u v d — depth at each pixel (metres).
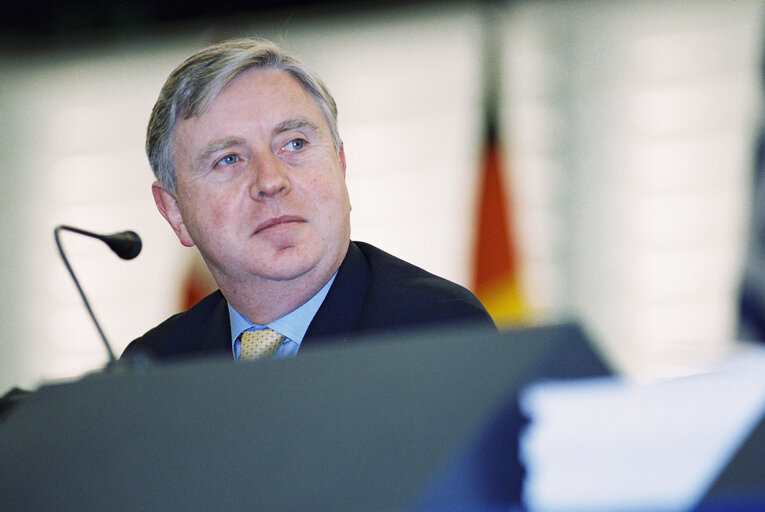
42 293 11.92
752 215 10.48
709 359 1.49
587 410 1.37
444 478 1.37
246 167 3.43
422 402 1.44
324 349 1.56
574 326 1.48
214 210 3.43
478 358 1.47
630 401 1.36
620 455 1.34
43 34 12.73
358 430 1.43
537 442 1.37
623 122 11.19
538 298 10.90
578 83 11.48
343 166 3.73
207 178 3.45
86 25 12.68
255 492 1.42
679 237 10.70
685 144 10.95
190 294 10.34
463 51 12.06
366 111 12.08
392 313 3.17
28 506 1.51
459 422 1.41
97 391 1.62
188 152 3.47
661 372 1.43
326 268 3.44
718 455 1.31
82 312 11.77
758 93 10.82
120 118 12.64
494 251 11.21
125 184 12.32
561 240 11.05
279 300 3.48
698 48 11.16
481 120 11.72
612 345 1.47
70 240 12.09
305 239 3.38
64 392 1.64
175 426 1.52
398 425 1.43
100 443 1.54
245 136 3.41
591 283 10.88
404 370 1.49
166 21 12.82
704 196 10.73
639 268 10.77
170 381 1.59
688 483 1.31
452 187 11.56
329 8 12.50
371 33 12.40
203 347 3.62
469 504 1.36
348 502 1.38
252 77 3.47
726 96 10.95
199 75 3.44
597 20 11.58
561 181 11.23
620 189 11.03
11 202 12.29
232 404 1.52
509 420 1.39
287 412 1.48
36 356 11.69
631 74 11.31
